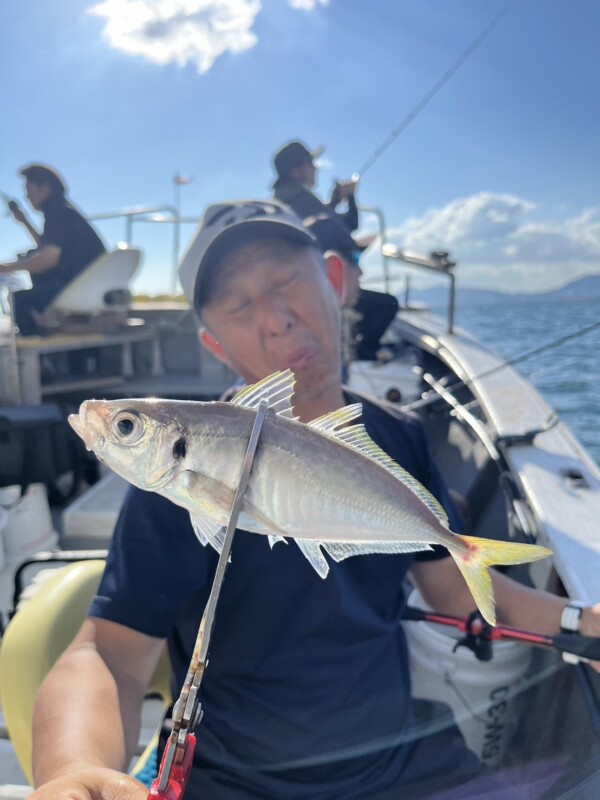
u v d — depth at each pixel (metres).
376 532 0.80
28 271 3.84
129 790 0.90
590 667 1.42
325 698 1.34
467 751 1.38
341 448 0.80
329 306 1.28
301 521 0.78
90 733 1.10
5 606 2.45
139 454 0.76
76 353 4.26
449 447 2.81
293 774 1.31
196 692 0.74
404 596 1.58
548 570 1.68
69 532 2.77
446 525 0.84
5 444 2.75
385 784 1.32
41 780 1.04
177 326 4.55
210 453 0.76
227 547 0.72
